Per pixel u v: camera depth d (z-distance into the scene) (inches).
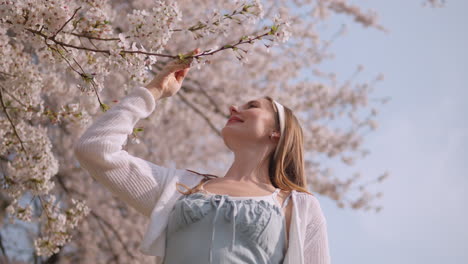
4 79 166.1
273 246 92.1
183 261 89.7
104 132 96.7
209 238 89.9
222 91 317.4
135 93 101.6
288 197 100.4
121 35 113.7
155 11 113.2
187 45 275.3
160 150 349.4
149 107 101.3
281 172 105.9
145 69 118.8
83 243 339.3
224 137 108.0
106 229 338.6
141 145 327.9
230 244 89.6
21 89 162.1
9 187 168.9
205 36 114.1
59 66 193.5
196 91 309.0
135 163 98.4
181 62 106.7
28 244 321.4
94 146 94.9
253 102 112.0
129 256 340.2
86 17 123.9
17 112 165.5
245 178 102.8
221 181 101.5
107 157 95.2
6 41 151.4
